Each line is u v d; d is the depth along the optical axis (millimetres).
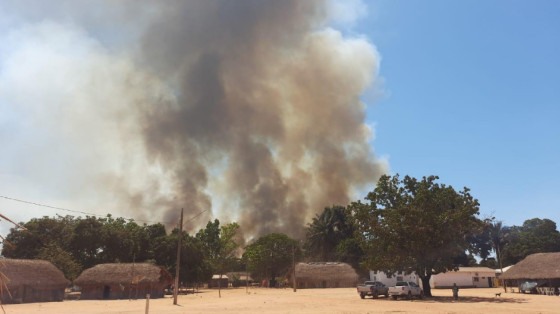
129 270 53500
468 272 72375
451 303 36062
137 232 73062
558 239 90500
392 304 35562
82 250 65812
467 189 44844
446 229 41875
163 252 72812
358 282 81688
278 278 95750
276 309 31172
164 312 29250
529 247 90938
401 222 42812
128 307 35094
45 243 64500
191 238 79875
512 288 63438
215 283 100750
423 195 42906
